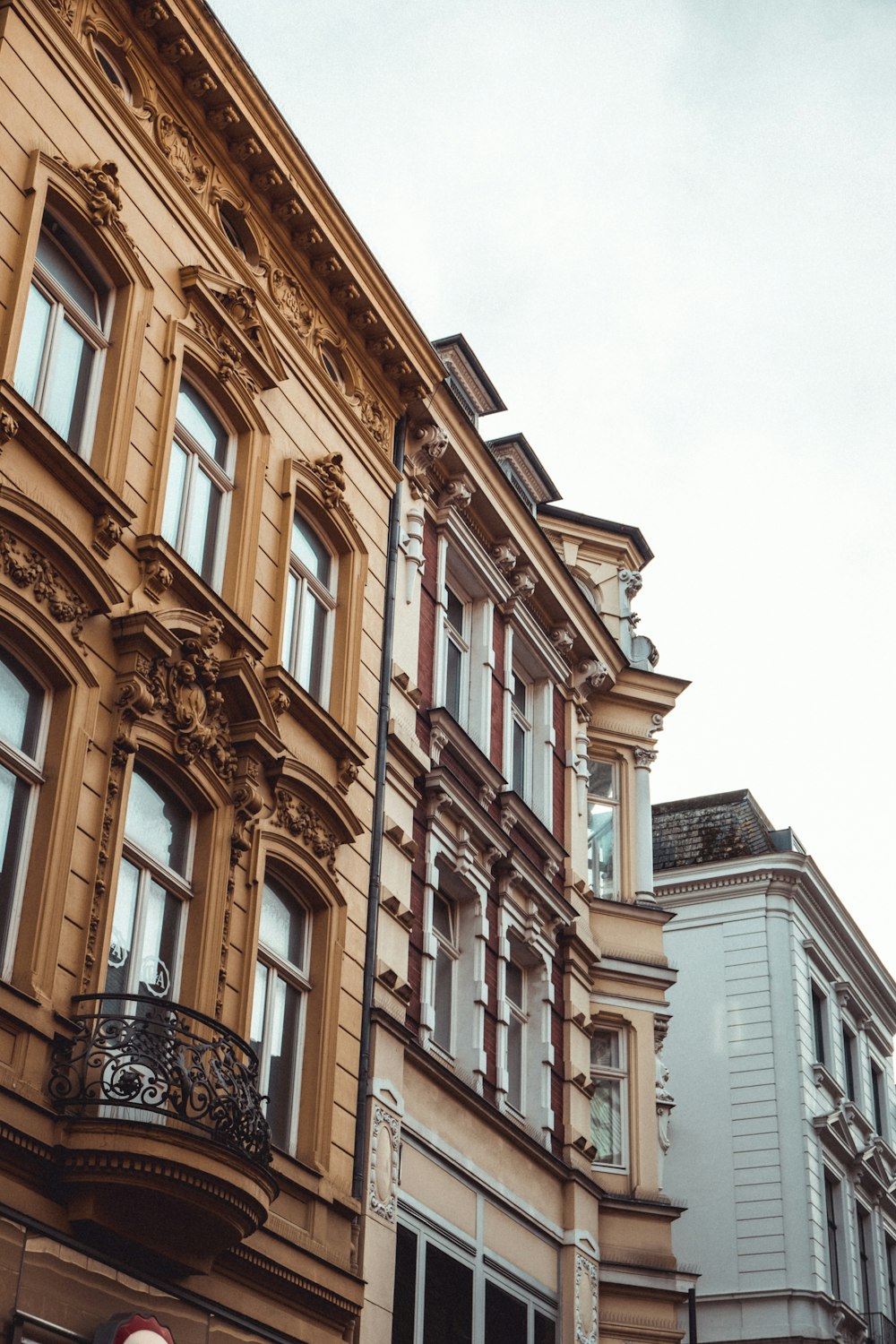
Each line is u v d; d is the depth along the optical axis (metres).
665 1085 25.67
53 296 14.68
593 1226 22.22
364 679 18.92
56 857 12.91
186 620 15.13
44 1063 12.29
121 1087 12.32
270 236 18.55
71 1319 12.00
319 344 19.30
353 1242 16.28
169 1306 13.06
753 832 34.34
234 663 15.40
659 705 26.97
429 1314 17.73
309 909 17.03
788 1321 29.30
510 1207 20.11
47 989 12.54
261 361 17.50
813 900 34.22
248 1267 14.28
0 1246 11.42
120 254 15.40
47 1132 12.09
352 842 17.55
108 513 14.26
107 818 13.60
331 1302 15.47
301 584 18.30
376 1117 17.11
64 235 15.02
